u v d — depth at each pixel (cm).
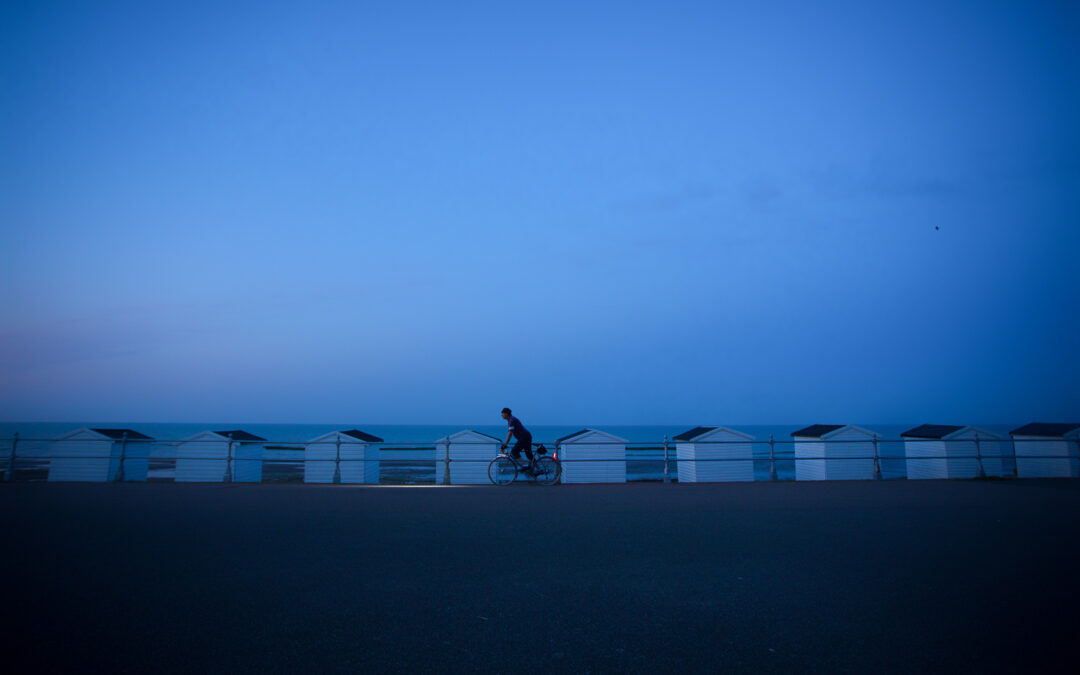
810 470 2002
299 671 464
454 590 673
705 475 1903
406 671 467
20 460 2886
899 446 5172
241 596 646
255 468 1981
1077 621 581
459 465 1939
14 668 459
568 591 671
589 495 1465
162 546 877
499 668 473
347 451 1917
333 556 825
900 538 950
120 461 1805
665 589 680
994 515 1169
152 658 484
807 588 685
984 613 604
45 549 850
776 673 467
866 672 469
